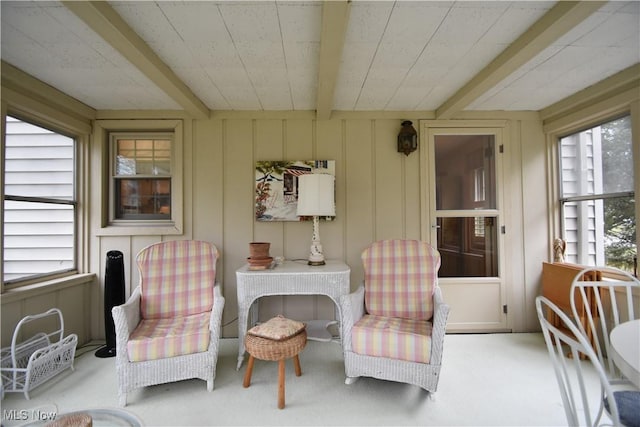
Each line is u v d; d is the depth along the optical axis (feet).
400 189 9.78
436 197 9.80
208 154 9.60
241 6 5.07
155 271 7.72
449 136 9.87
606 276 8.07
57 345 7.04
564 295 8.44
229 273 9.56
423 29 5.71
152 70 6.59
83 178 9.17
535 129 9.87
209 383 6.45
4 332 6.81
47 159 8.34
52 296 7.98
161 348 6.14
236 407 5.93
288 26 5.59
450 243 9.80
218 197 9.59
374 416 5.65
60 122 8.26
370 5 5.05
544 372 7.15
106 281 8.37
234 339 9.33
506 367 7.39
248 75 7.43
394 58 6.72
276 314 9.57
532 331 9.68
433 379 5.94
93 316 9.23
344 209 9.71
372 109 9.69
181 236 9.52
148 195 9.75
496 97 8.83
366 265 7.97
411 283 7.52
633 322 4.08
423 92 8.47
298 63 6.89
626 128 7.75
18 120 7.61
